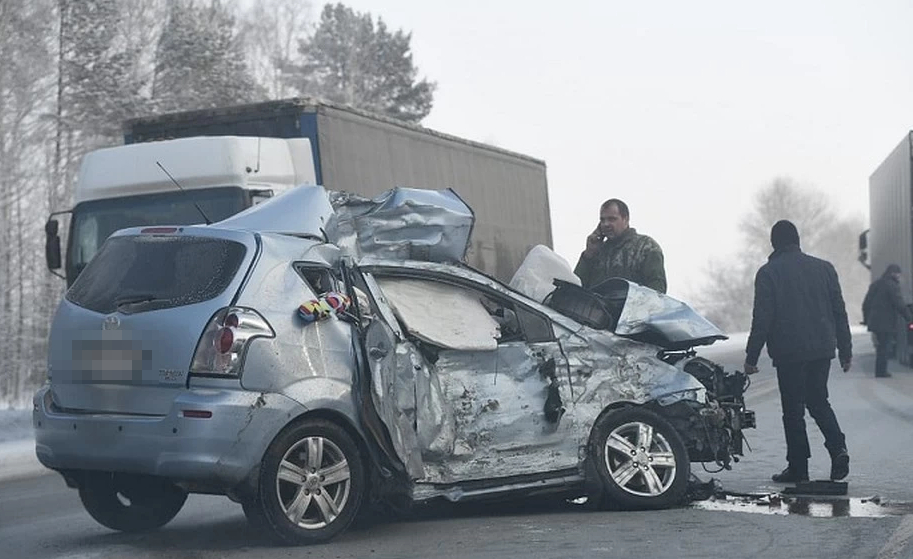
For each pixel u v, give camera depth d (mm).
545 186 24781
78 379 7688
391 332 7934
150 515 8656
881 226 33000
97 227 15891
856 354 35625
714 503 9188
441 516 8906
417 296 8320
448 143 20109
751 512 8711
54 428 7699
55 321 7934
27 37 40094
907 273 27156
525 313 8609
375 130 17641
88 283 7980
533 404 8422
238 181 15281
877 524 8086
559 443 8508
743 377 9766
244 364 7336
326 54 67312
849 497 9453
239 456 7258
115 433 7406
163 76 47375
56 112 41938
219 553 7523
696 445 9094
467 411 8219
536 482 8391
